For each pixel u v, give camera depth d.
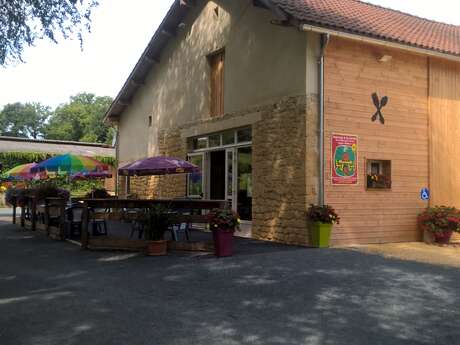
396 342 4.45
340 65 10.45
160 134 16.70
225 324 4.94
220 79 13.69
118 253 9.23
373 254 9.10
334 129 10.31
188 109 14.94
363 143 10.70
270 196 11.05
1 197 29.73
